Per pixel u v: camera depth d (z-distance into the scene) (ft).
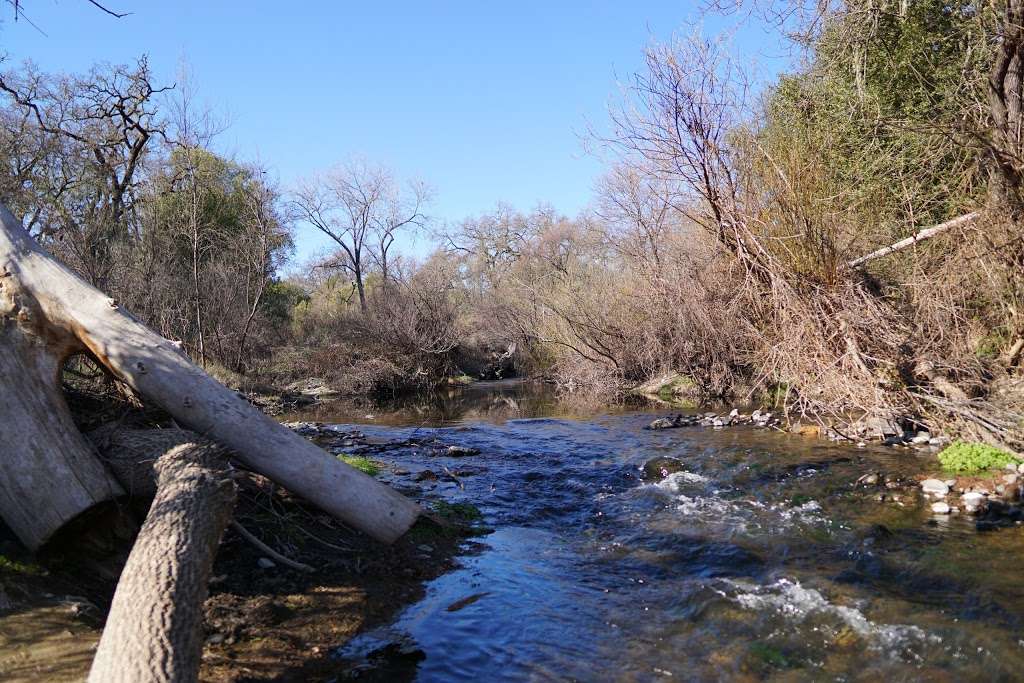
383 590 18.60
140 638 11.08
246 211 96.84
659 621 17.48
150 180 84.48
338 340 97.30
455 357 100.01
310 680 14.11
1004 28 35.45
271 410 69.92
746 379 58.90
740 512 25.98
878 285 41.19
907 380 37.81
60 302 18.03
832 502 26.66
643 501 28.27
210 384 18.89
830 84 48.11
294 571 18.49
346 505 19.07
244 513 20.16
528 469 34.58
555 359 88.38
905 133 39.96
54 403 17.30
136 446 18.01
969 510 24.66
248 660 14.38
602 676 14.83
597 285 76.02
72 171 75.36
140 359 18.21
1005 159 34.35
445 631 16.78
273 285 115.03
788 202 40.32
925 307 37.42
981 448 31.04
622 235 60.54
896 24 42.47
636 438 42.80
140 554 13.12
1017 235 34.32
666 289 56.65
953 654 15.23
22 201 66.33
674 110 40.11
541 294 82.99
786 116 51.49
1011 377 37.09
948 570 19.60
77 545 16.85
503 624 17.25
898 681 14.29
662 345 65.77
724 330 53.83
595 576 20.52
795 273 39.99
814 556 21.16
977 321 38.34
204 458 17.08
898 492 27.32
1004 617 16.71
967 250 36.06
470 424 53.26
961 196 38.65
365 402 79.41
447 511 26.37
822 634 16.39
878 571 19.81
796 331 37.99
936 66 43.01
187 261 84.74
